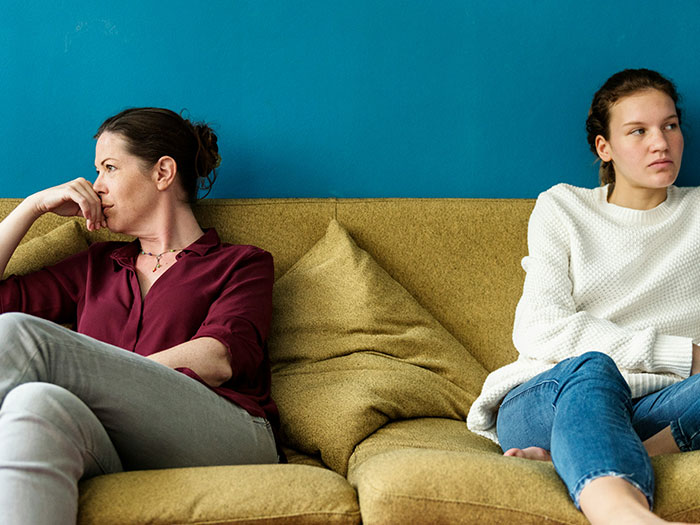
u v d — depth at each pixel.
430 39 2.16
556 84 2.18
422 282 2.01
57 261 1.87
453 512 1.10
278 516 1.11
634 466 1.08
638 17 2.17
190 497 1.11
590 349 1.56
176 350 1.50
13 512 0.99
